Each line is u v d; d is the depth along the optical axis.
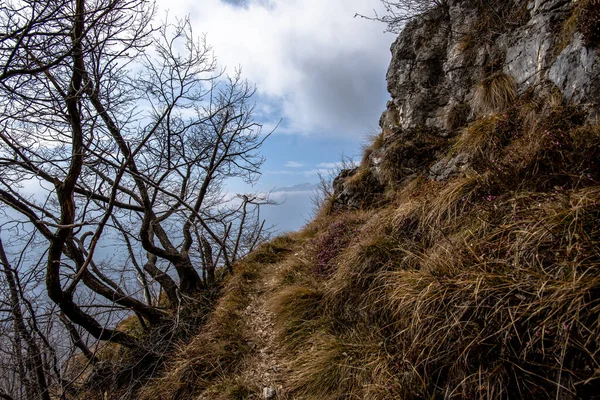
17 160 3.94
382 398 2.65
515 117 4.64
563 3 4.68
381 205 6.39
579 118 3.62
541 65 4.66
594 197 2.55
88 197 4.40
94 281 4.98
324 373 3.24
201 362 4.11
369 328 3.51
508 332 2.24
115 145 4.91
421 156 6.35
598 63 3.67
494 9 6.16
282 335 4.17
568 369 1.96
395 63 8.13
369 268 4.02
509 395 2.17
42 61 3.19
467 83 6.40
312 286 4.73
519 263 2.56
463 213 3.59
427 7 7.79
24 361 3.69
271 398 3.35
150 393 4.02
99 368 4.64
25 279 3.82
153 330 5.20
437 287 2.77
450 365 2.52
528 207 2.92
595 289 2.03
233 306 5.29
